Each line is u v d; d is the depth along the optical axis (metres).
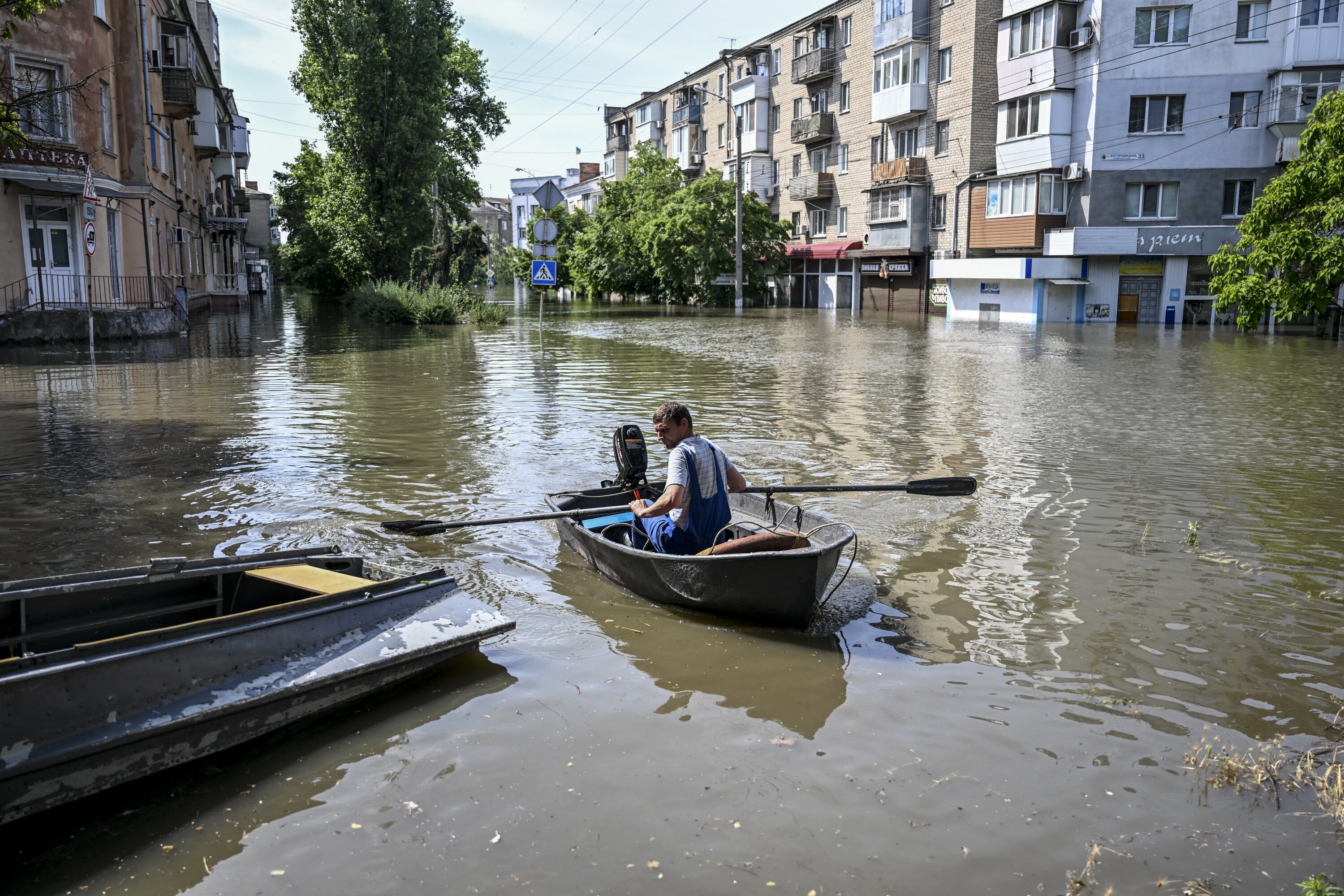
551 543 6.84
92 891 3.12
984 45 36.06
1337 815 3.51
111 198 24.61
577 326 31.33
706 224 46.00
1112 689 4.54
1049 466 9.34
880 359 20.09
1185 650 4.98
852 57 44.00
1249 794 3.66
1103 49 31.64
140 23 26.14
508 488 8.32
